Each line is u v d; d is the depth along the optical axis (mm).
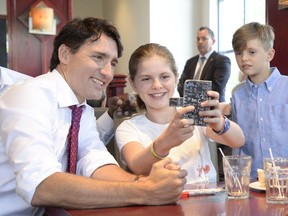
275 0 2730
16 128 1056
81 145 1343
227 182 1060
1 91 1457
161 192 969
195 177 1440
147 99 1479
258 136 1836
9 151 1060
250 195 1074
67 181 981
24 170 1003
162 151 1207
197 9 6723
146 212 915
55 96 1206
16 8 3828
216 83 4414
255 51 1853
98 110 2066
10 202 1181
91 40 1211
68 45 1232
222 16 6527
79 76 1232
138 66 1461
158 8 6457
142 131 1492
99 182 995
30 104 1107
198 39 4641
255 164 1825
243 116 1892
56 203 980
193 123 1115
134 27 6953
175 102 1185
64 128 1241
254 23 1952
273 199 983
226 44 6465
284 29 2691
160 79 1453
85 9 8273
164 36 6531
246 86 1934
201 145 1486
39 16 3867
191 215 876
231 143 1436
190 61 4809
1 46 3812
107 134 1821
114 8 7801
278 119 1815
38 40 3912
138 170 1281
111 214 909
